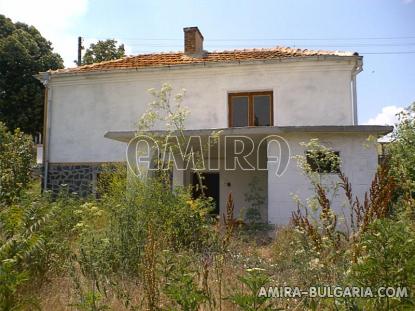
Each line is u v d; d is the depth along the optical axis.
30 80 26.94
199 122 15.33
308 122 14.36
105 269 5.06
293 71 14.65
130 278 5.11
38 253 5.23
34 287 5.03
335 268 3.54
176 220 6.80
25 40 27.75
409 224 3.91
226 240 4.38
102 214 6.23
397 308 3.00
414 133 9.15
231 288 4.34
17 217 5.30
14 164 13.20
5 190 10.70
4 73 26.53
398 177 6.03
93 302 3.92
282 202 11.28
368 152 10.87
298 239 4.79
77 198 12.22
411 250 2.94
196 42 17.20
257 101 15.10
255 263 5.41
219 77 15.30
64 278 5.25
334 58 14.05
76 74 16.20
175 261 4.58
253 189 13.97
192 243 6.47
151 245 4.01
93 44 34.31
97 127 16.14
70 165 16.23
